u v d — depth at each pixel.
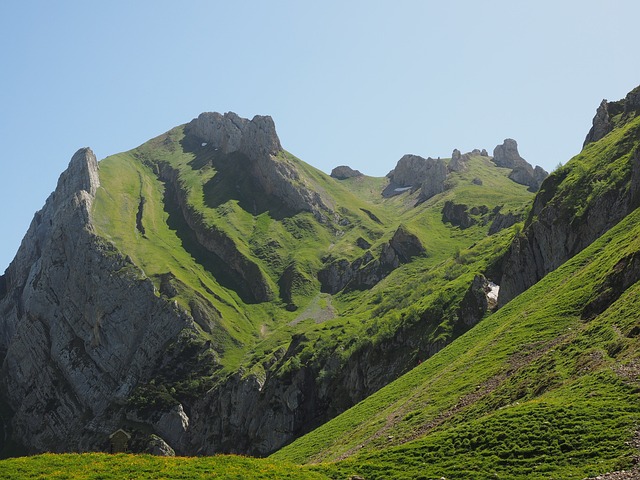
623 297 76.88
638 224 101.00
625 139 150.25
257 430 182.38
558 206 144.50
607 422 51.41
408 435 80.75
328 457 95.88
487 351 94.31
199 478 50.12
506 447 53.25
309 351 191.38
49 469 52.97
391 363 158.00
